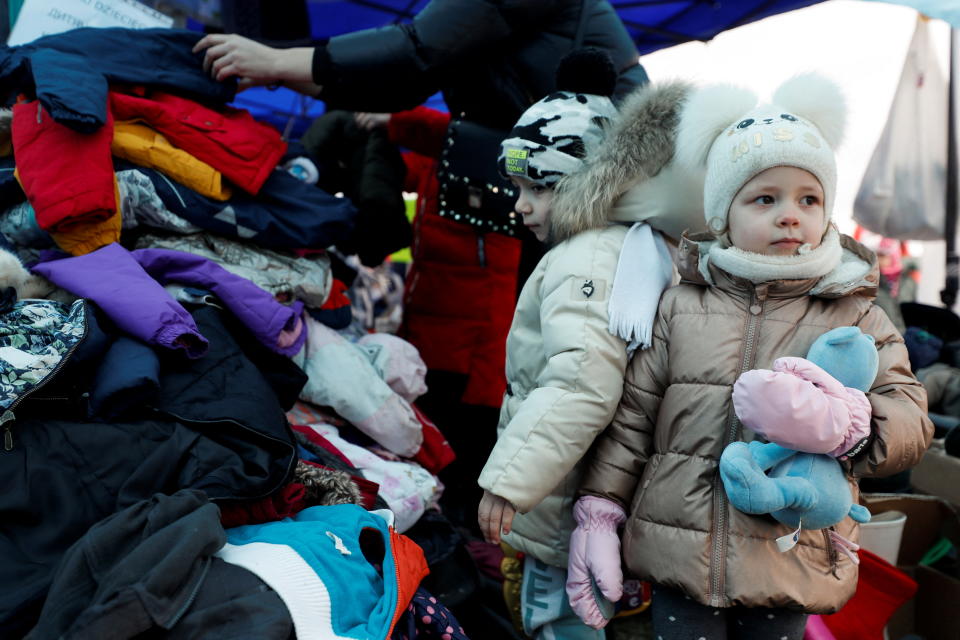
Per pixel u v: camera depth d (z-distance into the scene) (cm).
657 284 149
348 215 199
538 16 207
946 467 224
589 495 143
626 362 145
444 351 259
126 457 126
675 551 128
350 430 201
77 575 104
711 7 332
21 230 171
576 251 154
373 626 118
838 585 126
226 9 244
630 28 357
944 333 316
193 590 106
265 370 171
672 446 133
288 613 109
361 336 251
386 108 215
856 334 120
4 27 191
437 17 199
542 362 158
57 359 124
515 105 216
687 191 154
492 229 226
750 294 134
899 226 338
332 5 355
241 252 188
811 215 128
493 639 195
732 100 139
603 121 166
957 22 213
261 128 196
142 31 184
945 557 227
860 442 115
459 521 262
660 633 137
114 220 168
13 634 107
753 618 133
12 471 118
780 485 117
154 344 137
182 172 175
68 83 156
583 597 141
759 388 115
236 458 133
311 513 144
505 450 139
